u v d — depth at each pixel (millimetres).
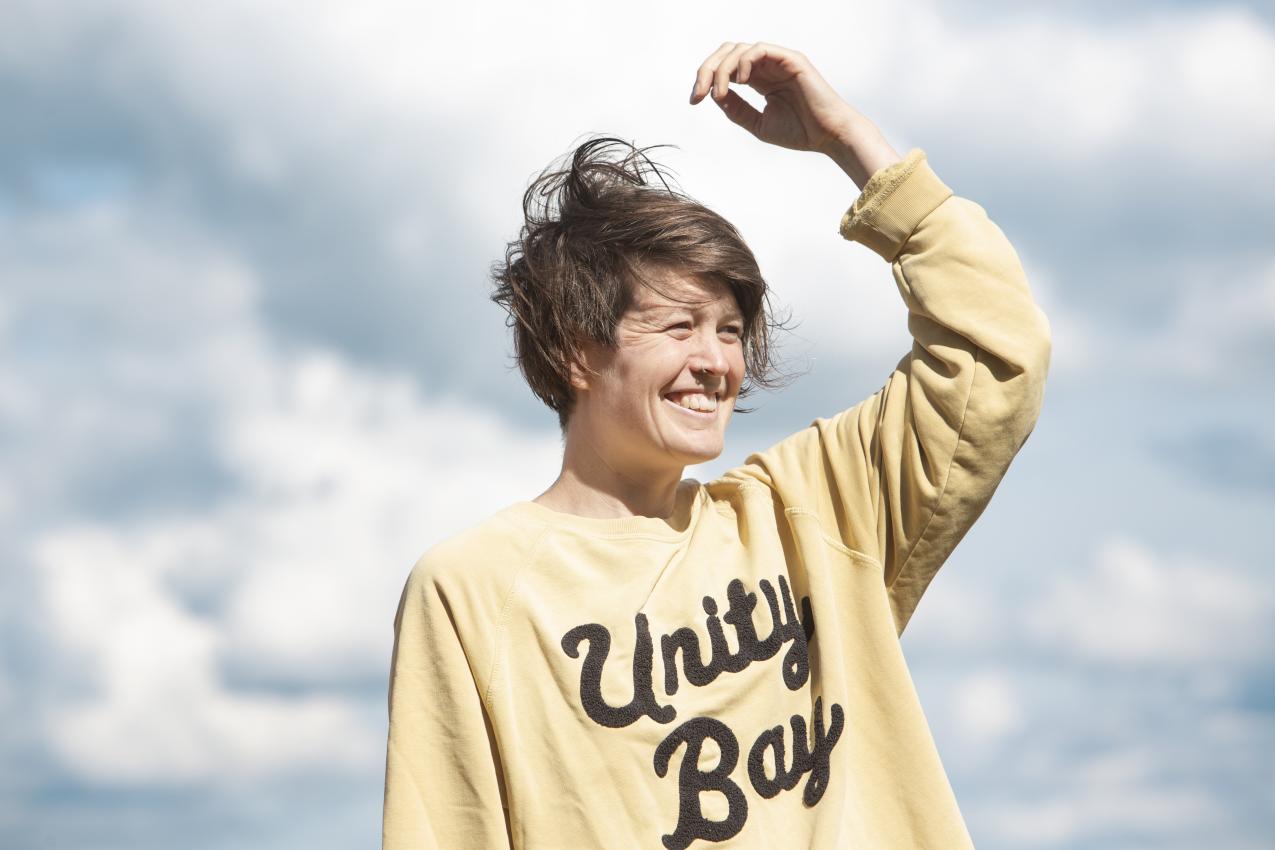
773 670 2432
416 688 2414
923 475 2510
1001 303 2521
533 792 2320
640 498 2551
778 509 2656
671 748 2324
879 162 2674
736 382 2545
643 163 2791
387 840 2359
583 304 2508
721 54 2729
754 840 2320
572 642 2369
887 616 2518
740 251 2529
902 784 2445
